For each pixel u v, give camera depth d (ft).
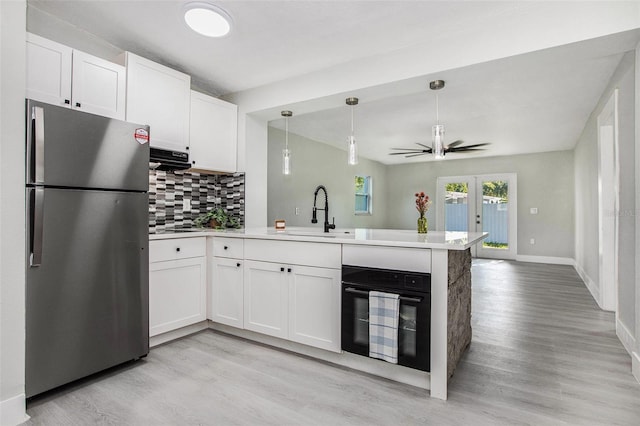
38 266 5.92
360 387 6.52
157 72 9.12
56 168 6.11
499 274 18.34
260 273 8.56
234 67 9.93
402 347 6.59
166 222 10.73
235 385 6.55
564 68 9.59
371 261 6.91
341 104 10.62
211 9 7.18
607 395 6.20
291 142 18.07
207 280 9.60
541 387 6.49
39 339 5.94
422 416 5.56
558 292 14.29
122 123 7.20
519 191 23.91
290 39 8.36
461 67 7.87
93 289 6.72
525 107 13.33
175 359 7.72
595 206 13.38
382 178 28.30
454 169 26.43
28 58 6.68
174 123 9.57
